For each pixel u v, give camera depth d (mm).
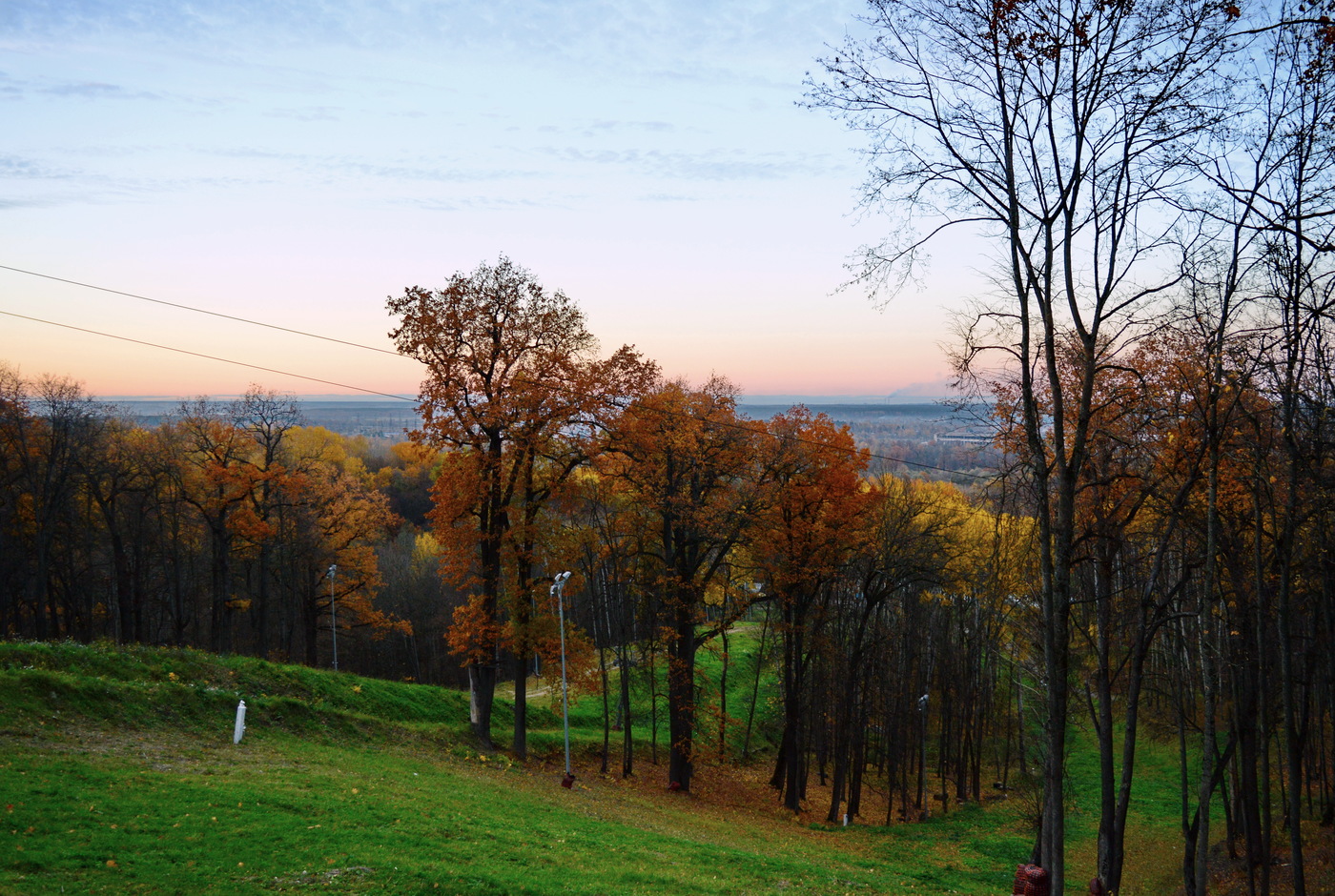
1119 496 20688
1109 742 21000
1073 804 41000
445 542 31234
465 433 31047
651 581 36719
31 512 49875
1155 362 18422
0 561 48219
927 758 57188
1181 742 25250
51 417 48875
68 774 16844
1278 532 18672
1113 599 23172
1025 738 51000
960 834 35656
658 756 43656
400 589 74625
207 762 20203
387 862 15031
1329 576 19703
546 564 33344
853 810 40094
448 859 16062
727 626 37094
